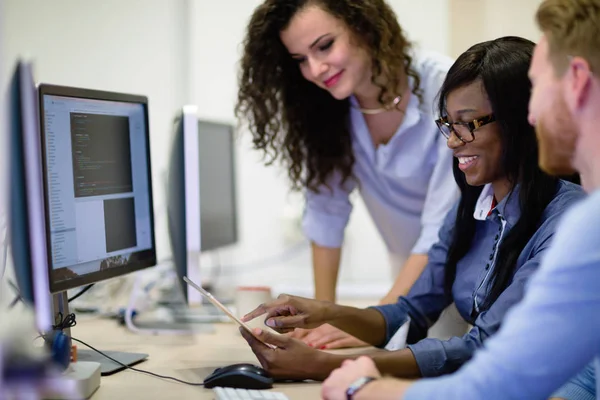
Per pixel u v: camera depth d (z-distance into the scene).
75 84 3.38
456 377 0.99
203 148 2.62
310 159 2.28
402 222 2.44
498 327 1.43
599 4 0.97
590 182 1.00
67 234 1.59
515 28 3.18
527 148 1.48
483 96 1.48
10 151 1.25
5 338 1.02
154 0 3.34
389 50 2.07
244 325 1.52
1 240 1.56
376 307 1.87
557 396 1.39
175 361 1.74
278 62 2.17
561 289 0.93
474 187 1.70
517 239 1.53
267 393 1.37
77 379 1.39
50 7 3.35
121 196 1.81
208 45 3.34
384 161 2.26
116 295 2.57
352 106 2.23
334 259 2.39
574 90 0.98
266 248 3.36
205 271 3.35
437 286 1.89
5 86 1.26
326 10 2.00
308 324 1.76
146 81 3.37
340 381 1.10
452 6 3.20
